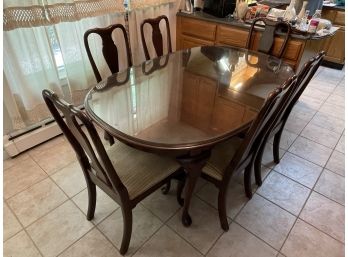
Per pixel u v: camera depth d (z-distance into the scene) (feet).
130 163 4.31
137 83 5.35
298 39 7.23
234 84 5.33
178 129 3.92
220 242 4.69
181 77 5.65
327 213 5.30
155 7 8.76
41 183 5.85
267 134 4.68
